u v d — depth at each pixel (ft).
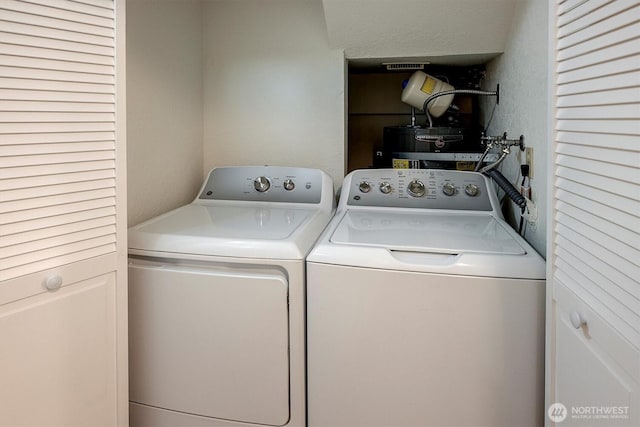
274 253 4.42
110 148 4.05
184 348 4.71
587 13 2.84
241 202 6.66
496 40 6.55
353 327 4.30
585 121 2.89
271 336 4.48
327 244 4.54
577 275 3.09
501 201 6.74
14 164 3.33
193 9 7.38
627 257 2.45
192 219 5.64
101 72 3.91
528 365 4.01
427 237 4.80
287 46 7.48
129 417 5.00
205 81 7.80
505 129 6.49
